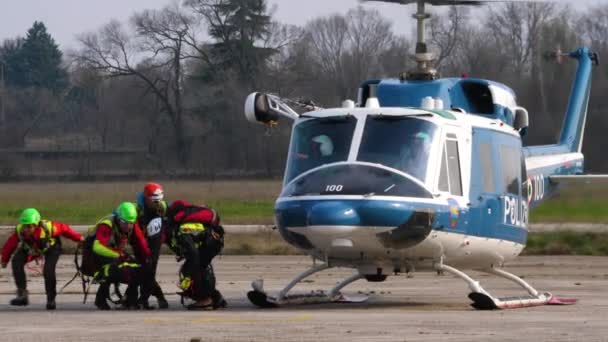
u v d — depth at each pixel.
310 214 24.53
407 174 25.25
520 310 26.81
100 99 135.25
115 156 129.75
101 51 136.38
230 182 113.62
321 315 24.98
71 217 77.62
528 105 89.56
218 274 40.03
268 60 132.38
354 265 26.42
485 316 24.78
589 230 52.72
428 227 24.94
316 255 26.02
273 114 28.34
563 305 28.64
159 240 26.95
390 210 24.38
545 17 105.62
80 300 30.22
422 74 30.45
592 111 93.44
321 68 129.38
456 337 20.34
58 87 199.00
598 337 20.52
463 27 110.38
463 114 27.61
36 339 20.11
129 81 135.50
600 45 101.44
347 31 129.62
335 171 25.44
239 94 127.06
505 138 29.00
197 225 26.66
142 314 25.34
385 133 26.03
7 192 101.06
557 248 51.09
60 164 129.00
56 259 27.56
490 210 27.41
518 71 99.94
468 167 26.80
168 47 134.25
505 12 108.81
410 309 27.30
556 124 88.06
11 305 28.28
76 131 144.00
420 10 30.84
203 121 128.12
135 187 107.56
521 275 40.50
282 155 119.44
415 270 26.67
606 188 52.81
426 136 25.92
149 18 134.50
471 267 28.34
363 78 127.31
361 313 25.67
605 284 36.44
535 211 53.41
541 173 36.03
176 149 128.50
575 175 36.69
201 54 133.75
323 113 26.97
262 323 22.88
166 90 133.25
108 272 27.08
